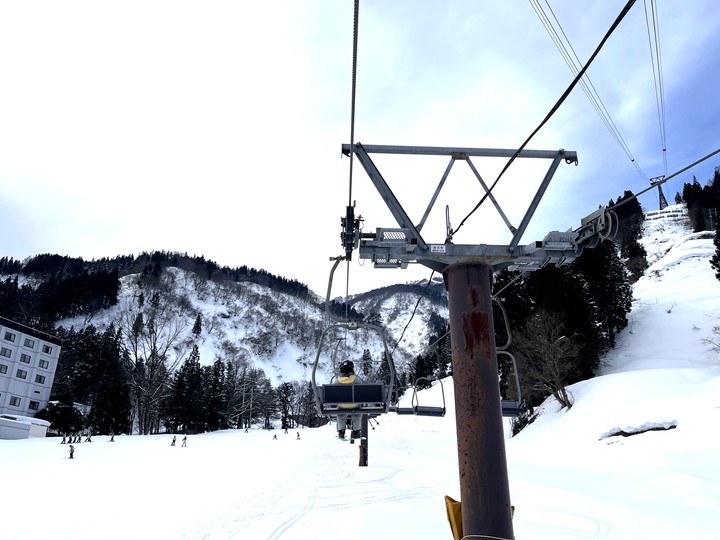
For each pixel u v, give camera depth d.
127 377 84.25
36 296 175.62
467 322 4.34
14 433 59.00
